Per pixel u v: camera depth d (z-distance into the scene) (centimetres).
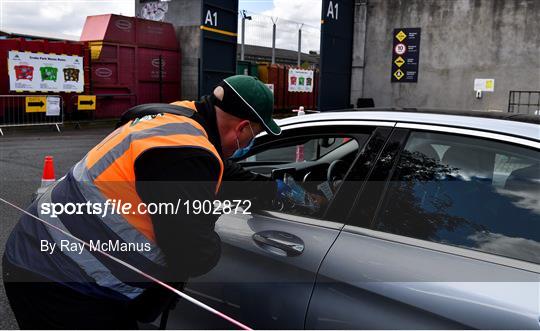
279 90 2045
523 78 1021
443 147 188
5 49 1273
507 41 1024
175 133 150
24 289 164
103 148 163
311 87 2122
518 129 178
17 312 168
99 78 1547
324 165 281
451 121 192
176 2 1877
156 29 1720
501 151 177
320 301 174
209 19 1098
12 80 1288
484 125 185
